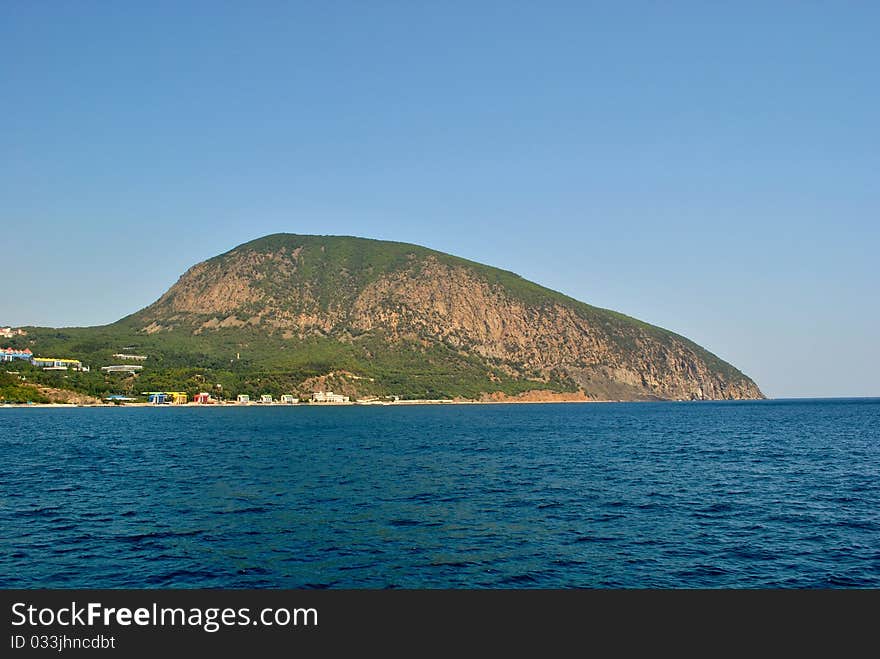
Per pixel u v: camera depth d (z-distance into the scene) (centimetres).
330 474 6219
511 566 3134
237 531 3750
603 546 3494
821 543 3581
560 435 12206
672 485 5638
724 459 7838
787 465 7181
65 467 6750
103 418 17350
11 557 3231
